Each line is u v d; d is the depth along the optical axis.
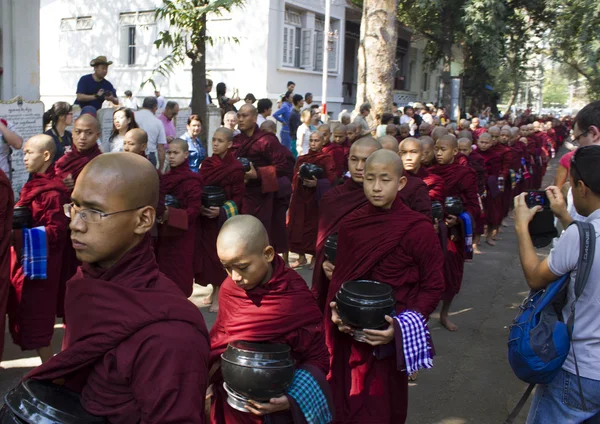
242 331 2.60
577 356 2.68
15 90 9.34
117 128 6.62
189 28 9.43
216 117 12.32
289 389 2.48
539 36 27.08
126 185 1.80
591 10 23.67
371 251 3.39
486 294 7.57
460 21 23.81
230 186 6.19
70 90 21.03
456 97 25.20
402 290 3.41
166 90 18.97
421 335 3.20
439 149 6.08
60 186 4.46
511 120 28.86
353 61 26.83
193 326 1.79
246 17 17.77
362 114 12.33
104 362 1.70
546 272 2.71
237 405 2.43
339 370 3.50
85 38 20.48
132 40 19.66
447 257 5.94
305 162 7.80
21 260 4.33
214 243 5.96
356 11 22.59
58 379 1.83
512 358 2.75
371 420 3.35
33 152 4.43
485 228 11.47
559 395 2.73
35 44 9.52
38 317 4.42
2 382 4.52
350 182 4.26
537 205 3.08
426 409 4.49
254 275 2.54
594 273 2.60
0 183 3.78
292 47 19.19
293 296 2.62
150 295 1.75
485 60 23.59
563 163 4.05
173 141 5.52
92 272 1.85
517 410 2.95
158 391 1.65
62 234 4.44
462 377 5.08
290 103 14.23
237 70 18.06
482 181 9.05
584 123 3.59
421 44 32.25
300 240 7.77
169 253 5.44
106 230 1.80
